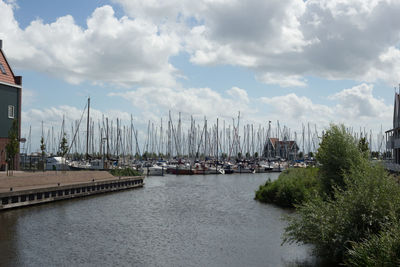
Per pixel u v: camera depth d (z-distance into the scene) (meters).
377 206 14.54
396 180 15.92
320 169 26.30
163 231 24.19
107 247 19.98
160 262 17.55
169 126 104.38
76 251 19.08
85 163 77.31
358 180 16.39
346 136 25.80
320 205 16.42
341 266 15.50
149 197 42.91
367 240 13.24
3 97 44.44
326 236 14.65
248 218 29.06
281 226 25.86
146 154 118.69
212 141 108.19
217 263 17.44
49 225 25.06
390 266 10.97
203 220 28.23
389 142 61.16
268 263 17.38
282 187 37.41
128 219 28.33
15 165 45.50
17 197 30.59
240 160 108.69
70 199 38.25
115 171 62.47
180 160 100.69
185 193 47.84
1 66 45.91
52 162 70.25
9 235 22.00
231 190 52.03
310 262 17.27
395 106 61.22
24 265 16.67
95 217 28.75
